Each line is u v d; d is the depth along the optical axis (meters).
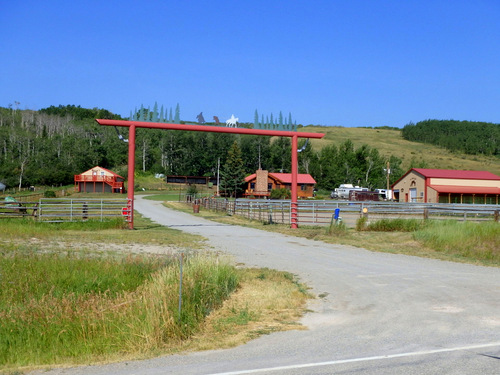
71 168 103.44
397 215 35.25
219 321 9.45
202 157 116.50
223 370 6.56
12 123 141.88
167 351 7.72
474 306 10.54
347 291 12.20
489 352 7.23
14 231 21.08
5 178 87.81
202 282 10.68
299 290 12.17
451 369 6.41
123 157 123.62
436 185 55.91
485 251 18.33
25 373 6.80
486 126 189.00
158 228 27.80
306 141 28.70
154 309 8.62
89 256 15.34
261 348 7.70
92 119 183.62
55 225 25.16
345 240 22.34
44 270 12.62
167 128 26.55
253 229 28.59
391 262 16.89
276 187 78.81
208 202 52.47
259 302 10.84
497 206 36.94
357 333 8.49
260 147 115.44
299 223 31.84
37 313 9.08
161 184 101.31
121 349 7.90
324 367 6.58
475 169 123.25
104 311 8.98
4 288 11.21
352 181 96.56
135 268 13.05
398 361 6.80
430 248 20.02
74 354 7.71
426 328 8.77
